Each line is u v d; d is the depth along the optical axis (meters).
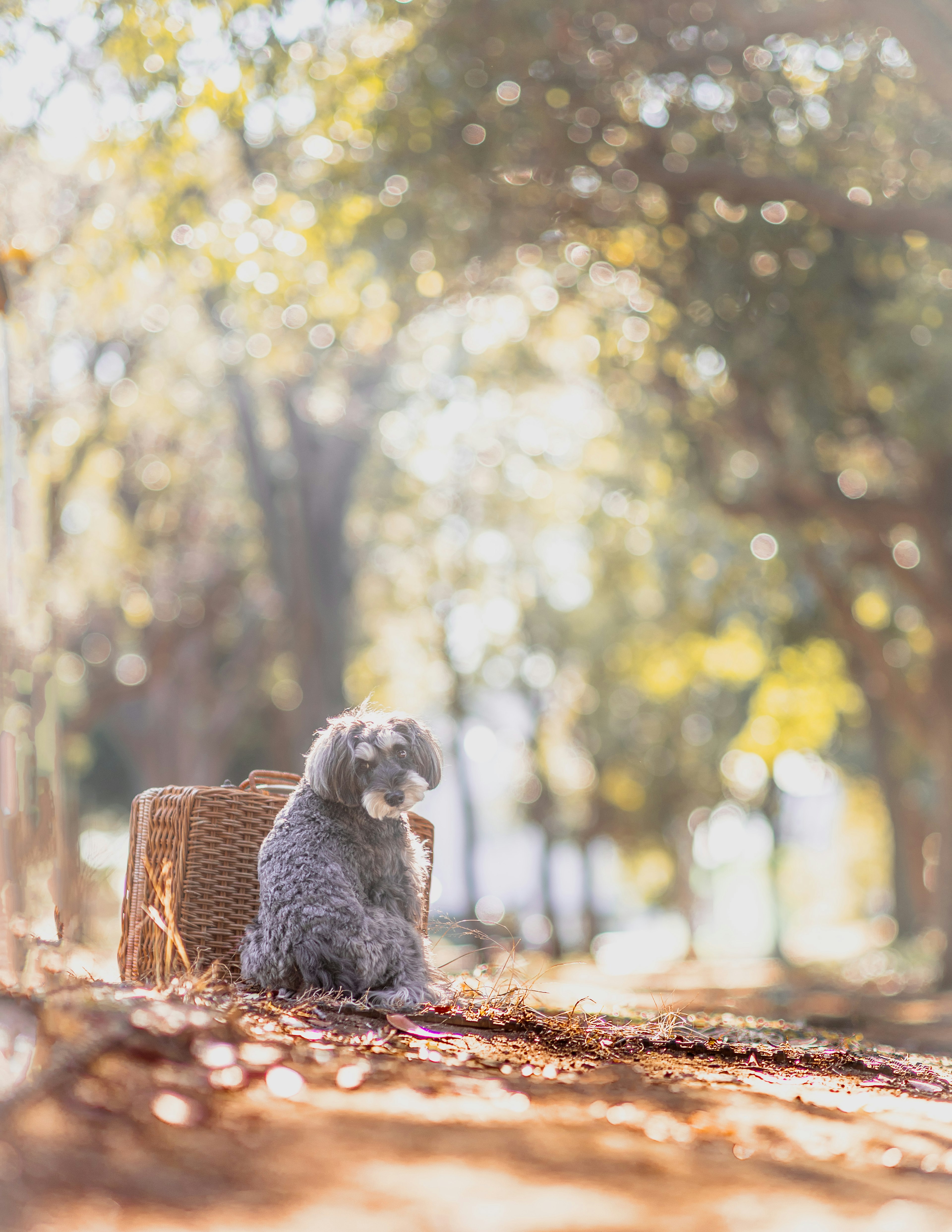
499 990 6.26
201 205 15.68
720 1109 3.96
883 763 32.75
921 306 15.79
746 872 63.12
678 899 44.62
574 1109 3.77
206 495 31.12
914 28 11.66
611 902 63.75
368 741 5.25
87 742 38.66
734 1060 5.35
